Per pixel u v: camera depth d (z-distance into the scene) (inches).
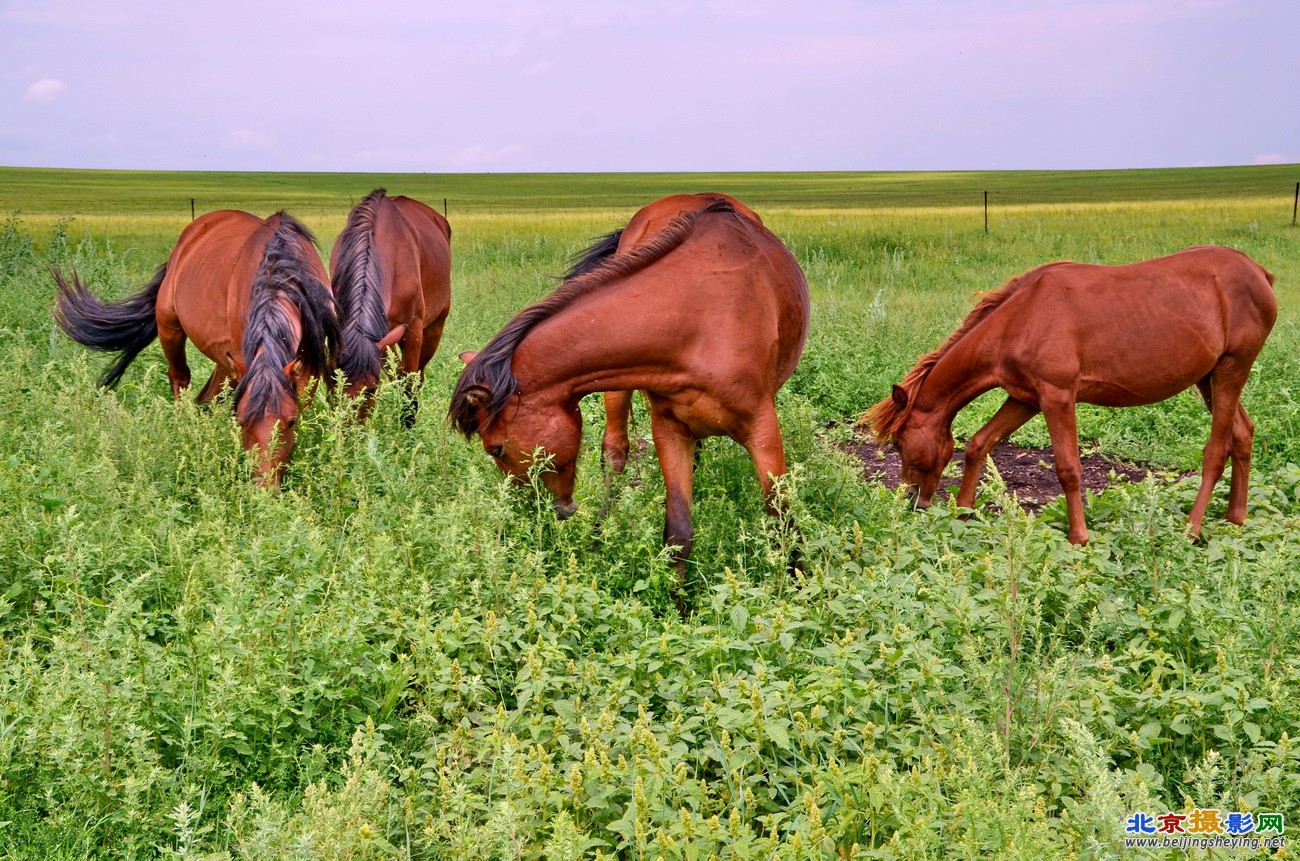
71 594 161.6
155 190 2805.1
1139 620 174.9
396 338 289.6
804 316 238.5
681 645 167.0
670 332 208.4
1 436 250.2
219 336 306.3
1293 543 222.4
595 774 129.6
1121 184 2942.9
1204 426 352.2
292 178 4072.3
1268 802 128.3
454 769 134.5
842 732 135.9
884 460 349.7
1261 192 2230.6
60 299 342.6
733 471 260.5
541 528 207.6
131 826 129.4
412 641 164.1
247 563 181.8
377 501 218.1
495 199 2650.1
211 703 140.1
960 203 2166.6
